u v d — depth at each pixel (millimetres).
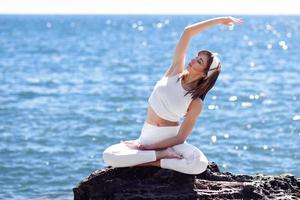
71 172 14484
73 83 35469
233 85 34969
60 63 51750
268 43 89312
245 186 7992
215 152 16719
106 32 137875
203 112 24094
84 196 8242
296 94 30594
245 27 182125
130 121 21750
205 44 85875
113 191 7984
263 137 18922
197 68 8000
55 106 25500
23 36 109000
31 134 19031
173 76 8250
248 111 24594
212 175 8484
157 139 8258
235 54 65375
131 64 51250
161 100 8180
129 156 8055
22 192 12672
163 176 8078
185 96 8117
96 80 37406
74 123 21188
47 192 12656
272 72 43906
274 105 26547
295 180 8758
